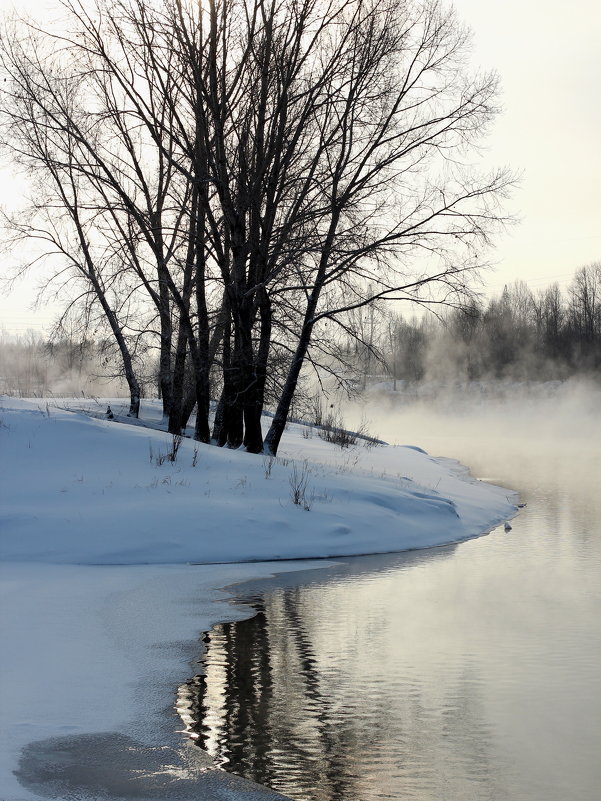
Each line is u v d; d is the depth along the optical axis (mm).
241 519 14461
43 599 10445
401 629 9695
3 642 8578
